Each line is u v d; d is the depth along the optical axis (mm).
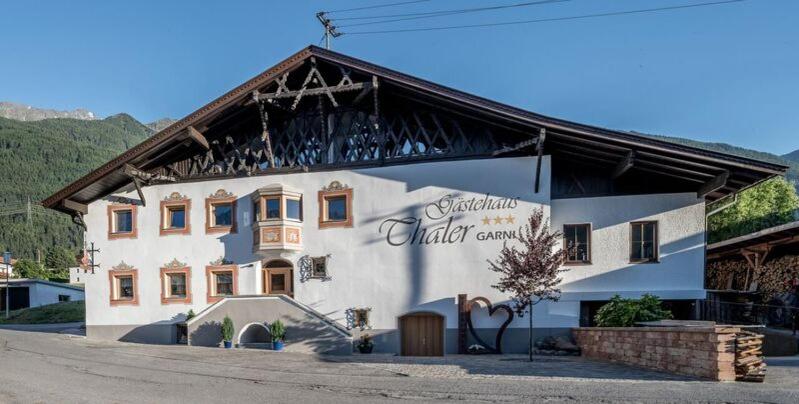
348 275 20438
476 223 19531
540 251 16703
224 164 22375
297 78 21453
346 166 20906
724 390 10406
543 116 17609
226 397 11094
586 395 10484
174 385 12438
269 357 17391
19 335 24547
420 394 11070
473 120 19844
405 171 20328
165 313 22172
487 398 10570
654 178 19516
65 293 51219
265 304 19828
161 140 20797
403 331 19812
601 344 16297
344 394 11234
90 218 23328
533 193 19234
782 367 13234
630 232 19438
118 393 11555
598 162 19594
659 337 13312
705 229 19078
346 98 21391
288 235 20609
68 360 16438
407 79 18984
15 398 11078
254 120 22156
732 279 27734
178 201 22438
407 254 20000
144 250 22609
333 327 18969
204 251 21969
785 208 36781
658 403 9609
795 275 21281
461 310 19094
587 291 19359
